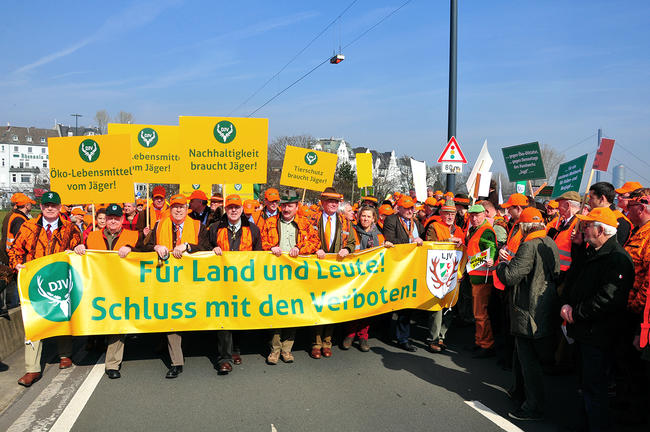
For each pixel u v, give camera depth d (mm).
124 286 5270
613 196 5547
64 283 5164
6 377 5281
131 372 5441
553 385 5281
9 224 7805
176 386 5023
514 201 6391
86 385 5039
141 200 9969
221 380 5211
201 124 6434
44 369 5551
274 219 6039
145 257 5320
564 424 4262
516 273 4234
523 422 4293
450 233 6992
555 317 4285
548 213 7766
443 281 6410
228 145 6496
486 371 5641
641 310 4164
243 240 5703
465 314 7758
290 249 5891
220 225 5742
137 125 7590
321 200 6129
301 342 6793
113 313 5250
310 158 8945
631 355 4449
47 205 5496
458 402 4711
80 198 5766
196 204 7281
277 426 4148
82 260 5207
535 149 9320
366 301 6008
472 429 4148
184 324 5391
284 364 5793
